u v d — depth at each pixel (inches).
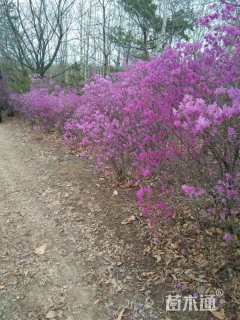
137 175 159.5
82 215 166.4
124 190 186.5
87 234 149.5
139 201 132.6
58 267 129.0
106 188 192.7
